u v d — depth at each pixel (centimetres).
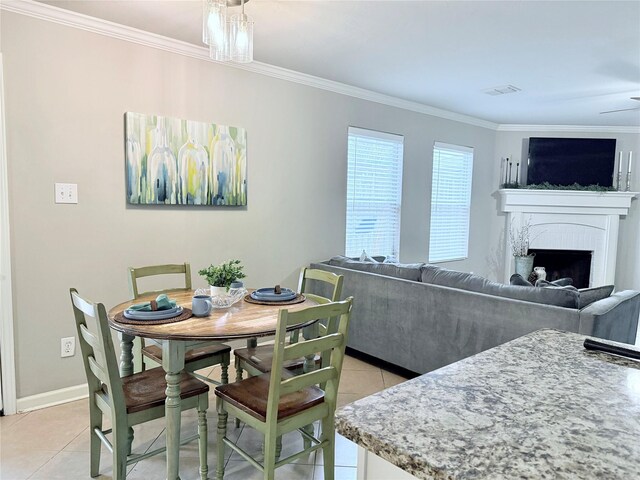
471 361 118
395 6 253
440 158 555
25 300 271
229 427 260
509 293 282
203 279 349
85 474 213
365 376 340
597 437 78
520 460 71
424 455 71
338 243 450
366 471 84
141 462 224
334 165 438
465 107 518
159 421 265
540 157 626
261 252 386
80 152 284
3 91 254
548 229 625
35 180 269
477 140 605
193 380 211
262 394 196
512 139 637
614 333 267
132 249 312
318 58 348
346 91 436
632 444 76
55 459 225
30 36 261
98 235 296
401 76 396
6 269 262
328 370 192
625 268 642
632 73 376
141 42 304
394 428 80
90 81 285
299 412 188
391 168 497
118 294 307
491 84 417
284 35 299
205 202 343
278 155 391
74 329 291
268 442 177
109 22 283
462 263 605
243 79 361
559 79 397
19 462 222
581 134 631
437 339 312
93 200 292
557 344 133
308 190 418
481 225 630
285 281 407
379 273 361
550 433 79
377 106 470
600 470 68
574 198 613
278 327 169
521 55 335
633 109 514
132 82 303
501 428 81
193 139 333
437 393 96
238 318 208
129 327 190
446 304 305
